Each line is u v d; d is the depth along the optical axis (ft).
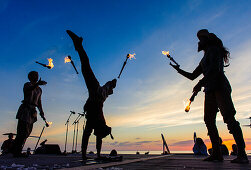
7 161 10.03
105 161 9.02
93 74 9.71
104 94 9.97
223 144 17.38
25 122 13.85
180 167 6.31
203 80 8.87
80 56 9.70
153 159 10.75
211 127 9.09
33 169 6.35
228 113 8.19
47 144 21.83
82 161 8.84
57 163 8.45
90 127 9.58
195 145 17.63
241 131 7.98
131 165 7.31
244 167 6.07
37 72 14.85
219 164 7.21
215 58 8.63
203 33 9.55
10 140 19.81
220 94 8.40
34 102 14.34
